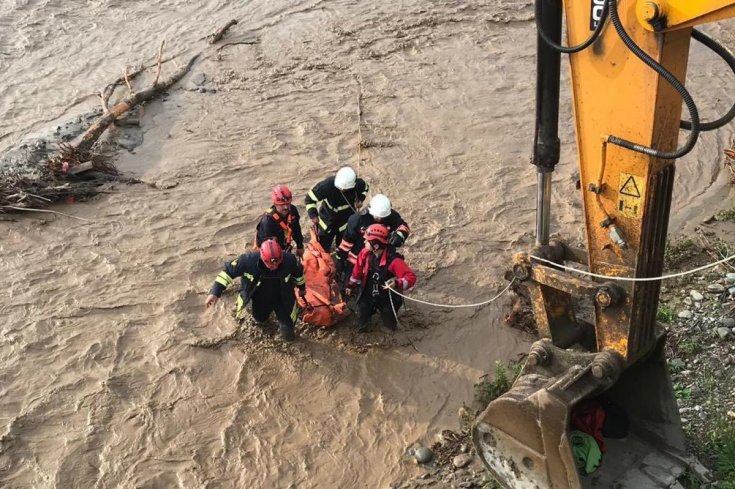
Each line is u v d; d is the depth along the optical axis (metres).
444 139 12.59
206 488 6.65
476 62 15.20
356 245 8.52
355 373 7.88
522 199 10.95
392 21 16.94
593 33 4.71
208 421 7.32
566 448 5.27
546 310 5.95
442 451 6.95
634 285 5.25
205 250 9.87
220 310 8.77
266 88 14.34
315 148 12.36
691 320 8.09
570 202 10.84
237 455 6.97
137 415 7.37
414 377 7.84
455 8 17.50
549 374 5.80
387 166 11.84
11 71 15.23
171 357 8.07
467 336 8.38
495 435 5.75
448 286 9.16
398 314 8.64
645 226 5.11
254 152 12.27
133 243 10.02
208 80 14.68
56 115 13.66
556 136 5.37
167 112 13.58
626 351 5.43
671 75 4.39
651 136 4.79
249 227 10.35
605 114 4.96
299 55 15.58
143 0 18.27
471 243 9.97
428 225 10.35
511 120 13.12
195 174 11.69
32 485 6.65
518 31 16.47
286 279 7.81
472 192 11.14
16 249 9.86
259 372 7.89
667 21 4.39
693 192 10.97
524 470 5.69
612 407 6.28
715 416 6.76
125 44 16.30
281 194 8.41
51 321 8.58
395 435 7.17
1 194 10.53
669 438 6.12
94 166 11.49
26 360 8.03
